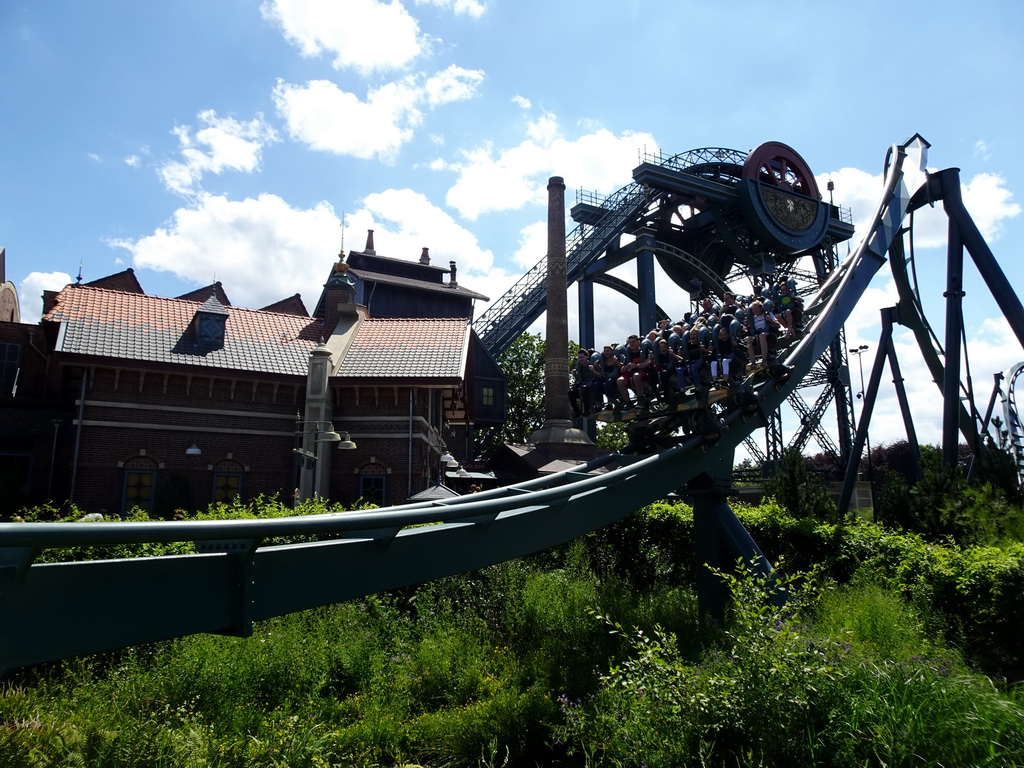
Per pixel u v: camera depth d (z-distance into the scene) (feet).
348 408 82.58
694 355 41.29
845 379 161.99
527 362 204.64
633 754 23.48
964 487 55.06
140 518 42.57
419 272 197.57
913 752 21.15
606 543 57.77
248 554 19.44
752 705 23.09
